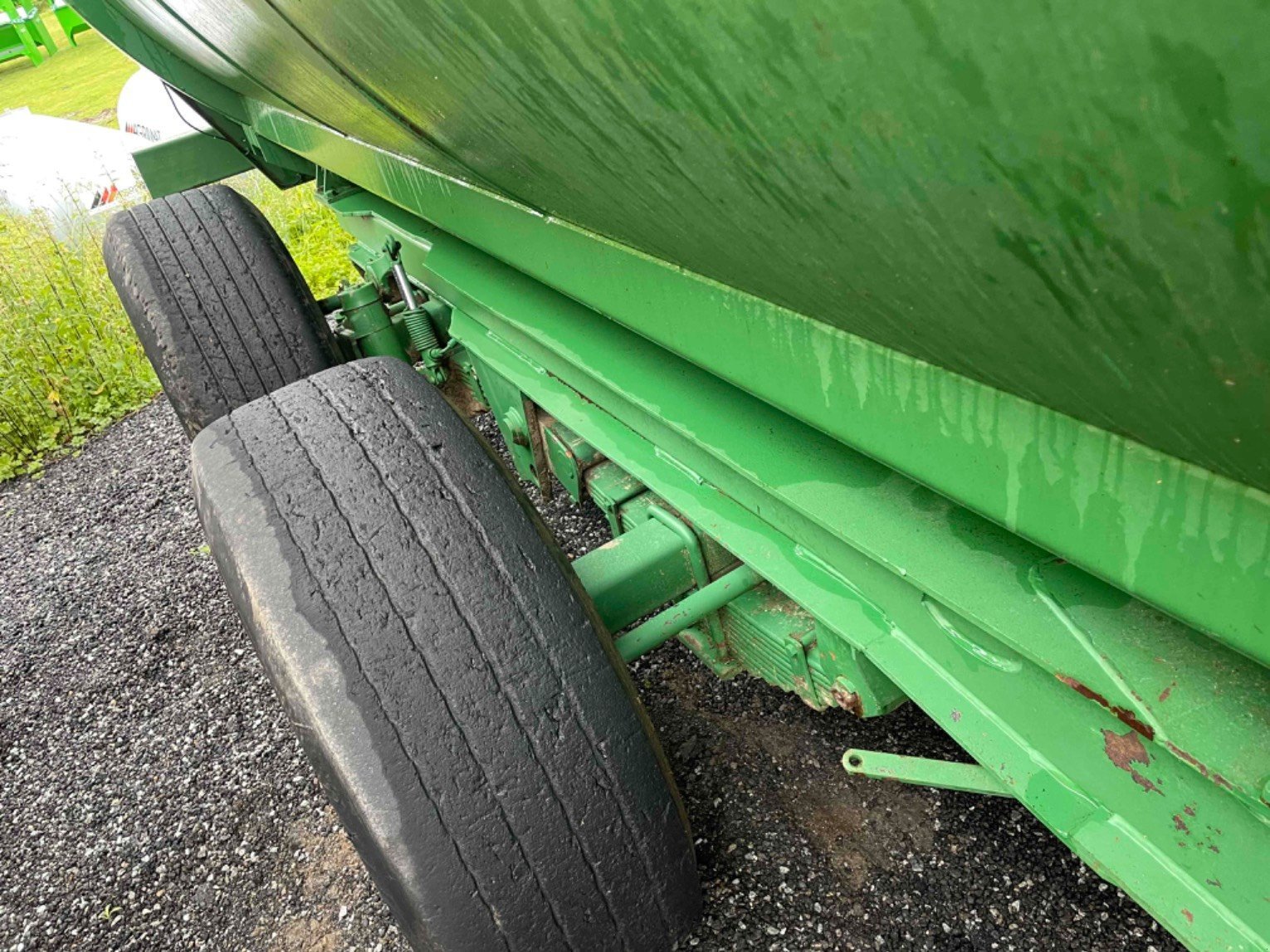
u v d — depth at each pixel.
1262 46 0.32
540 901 1.38
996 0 0.37
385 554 1.44
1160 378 0.55
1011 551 1.05
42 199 7.31
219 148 4.49
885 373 0.89
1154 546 0.70
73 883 2.51
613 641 1.64
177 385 2.85
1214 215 0.40
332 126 2.29
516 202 1.48
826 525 1.23
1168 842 0.97
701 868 1.98
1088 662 0.92
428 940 1.37
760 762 2.20
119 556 4.13
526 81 0.81
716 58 0.54
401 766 1.33
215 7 1.56
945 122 0.46
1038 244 0.50
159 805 2.69
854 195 0.59
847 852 1.95
